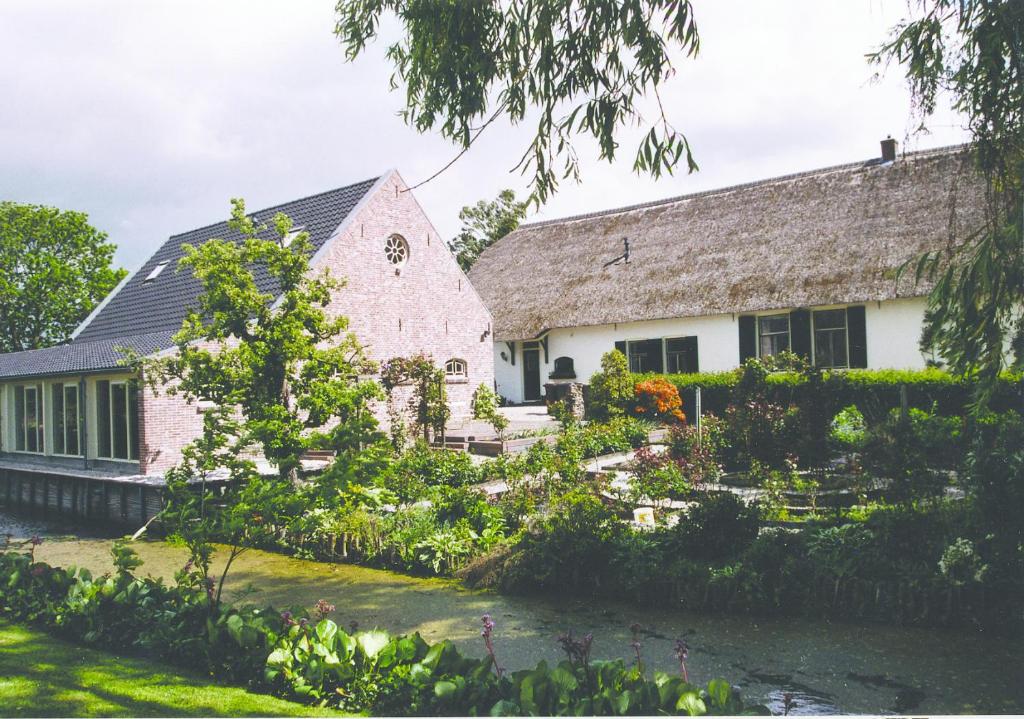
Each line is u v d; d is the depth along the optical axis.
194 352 11.59
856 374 17.08
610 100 5.77
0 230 30.38
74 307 31.83
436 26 6.22
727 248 22.14
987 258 5.61
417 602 8.23
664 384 18.84
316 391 11.57
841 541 7.77
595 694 4.11
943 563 6.92
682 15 5.50
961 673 5.78
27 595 7.33
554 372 24.48
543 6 5.61
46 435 17.75
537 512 10.42
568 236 27.77
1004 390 7.74
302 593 8.79
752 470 9.62
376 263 19.64
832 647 6.40
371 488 10.90
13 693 4.89
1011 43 5.59
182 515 6.09
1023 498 6.68
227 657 5.47
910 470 7.81
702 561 7.98
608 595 8.08
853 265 19.09
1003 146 5.84
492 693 4.44
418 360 17.03
